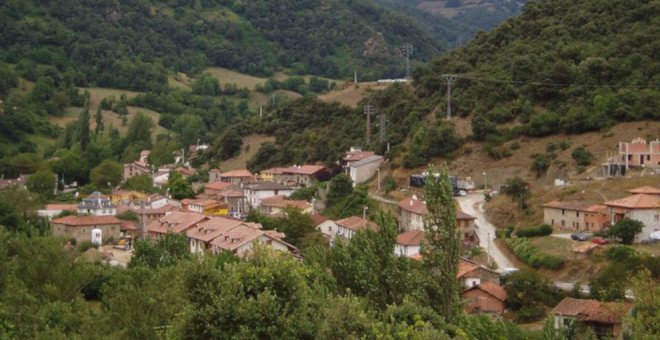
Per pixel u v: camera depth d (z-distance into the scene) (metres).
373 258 61.47
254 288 49.22
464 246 108.00
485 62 166.12
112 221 142.38
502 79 153.75
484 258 102.19
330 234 126.00
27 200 152.62
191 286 48.88
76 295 84.31
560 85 145.38
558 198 114.75
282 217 130.12
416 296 57.62
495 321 63.62
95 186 189.00
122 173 197.88
